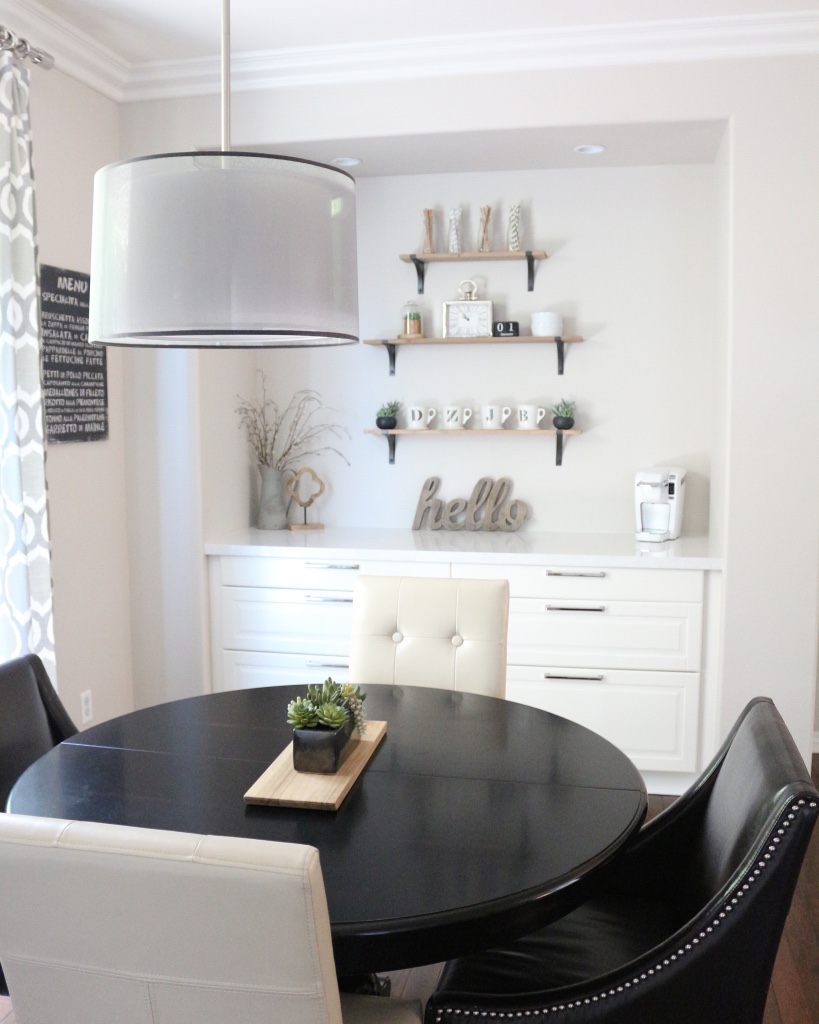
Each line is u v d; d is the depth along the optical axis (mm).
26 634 2857
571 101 3287
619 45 3193
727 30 3102
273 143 3516
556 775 1820
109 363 3598
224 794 1719
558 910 1409
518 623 3512
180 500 3707
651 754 3484
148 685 3814
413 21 3092
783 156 3162
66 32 3096
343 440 4246
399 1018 1496
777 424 3236
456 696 2340
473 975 1582
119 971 1118
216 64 3412
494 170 3977
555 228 3979
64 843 1077
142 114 3602
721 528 3393
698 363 3928
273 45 3285
